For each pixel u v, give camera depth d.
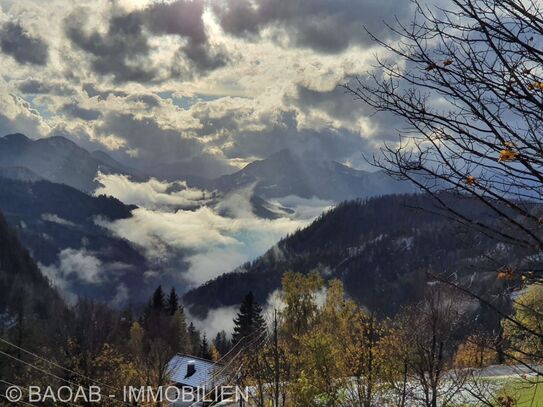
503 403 4.94
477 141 3.62
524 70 3.54
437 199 3.62
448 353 11.77
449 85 3.69
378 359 15.58
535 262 3.41
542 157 3.48
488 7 3.58
